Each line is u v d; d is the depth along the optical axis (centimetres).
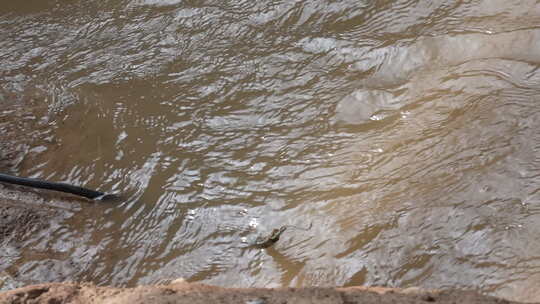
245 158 618
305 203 556
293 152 612
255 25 776
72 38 823
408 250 488
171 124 674
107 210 596
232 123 662
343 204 543
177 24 805
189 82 722
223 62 738
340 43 721
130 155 648
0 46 830
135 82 738
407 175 551
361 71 686
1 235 586
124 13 844
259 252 526
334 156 596
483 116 581
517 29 661
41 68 786
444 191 524
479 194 511
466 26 686
